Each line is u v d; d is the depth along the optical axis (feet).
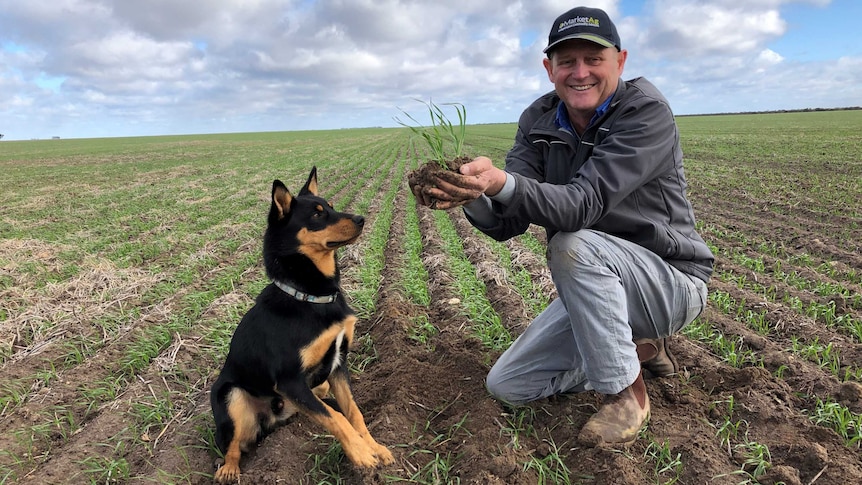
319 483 3.87
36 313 7.65
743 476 3.61
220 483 4.02
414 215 15.52
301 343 4.11
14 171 38.73
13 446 4.66
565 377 4.66
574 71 3.99
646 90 4.06
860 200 14.17
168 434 4.74
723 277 8.28
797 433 4.02
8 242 12.58
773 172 20.76
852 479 3.46
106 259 10.92
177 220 15.84
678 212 4.20
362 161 36.88
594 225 4.19
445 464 3.95
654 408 4.56
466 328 6.48
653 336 4.43
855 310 6.76
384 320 6.86
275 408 4.55
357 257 10.11
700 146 34.73
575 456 4.00
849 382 4.53
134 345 6.49
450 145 33.73
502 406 4.65
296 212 4.35
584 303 3.92
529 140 4.79
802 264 8.96
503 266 9.32
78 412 5.26
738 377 4.86
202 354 6.25
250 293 8.39
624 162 3.75
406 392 4.93
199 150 61.36
